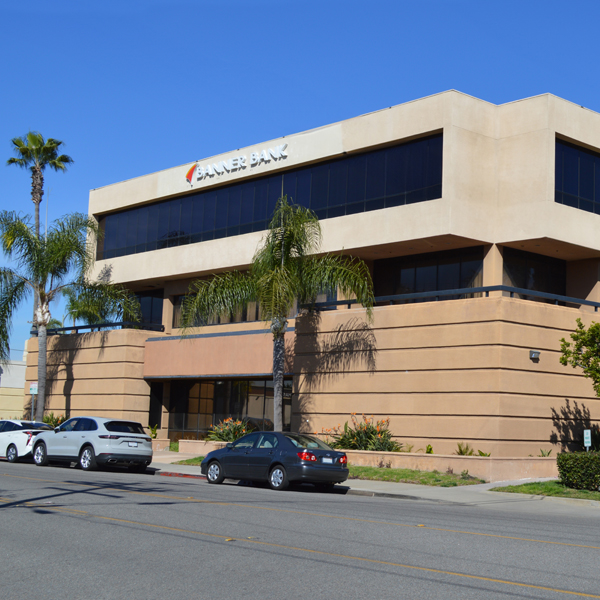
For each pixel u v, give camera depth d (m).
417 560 9.38
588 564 9.47
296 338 29.33
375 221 28.55
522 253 28.50
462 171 26.83
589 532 12.83
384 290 30.83
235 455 20.77
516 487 20.19
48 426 27.58
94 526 11.47
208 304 27.45
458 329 24.20
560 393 24.45
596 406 25.56
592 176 29.03
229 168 34.41
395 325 26.05
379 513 14.56
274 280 25.16
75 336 39.03
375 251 29.56
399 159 28.61
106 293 36.03
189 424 36.53
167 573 8.34
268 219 33.00
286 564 8.88
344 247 29.36
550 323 24.48
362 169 29.77
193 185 36.12
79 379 38.41
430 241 27.55
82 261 35.28
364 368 26.78
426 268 29.56
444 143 26.83
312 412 28.23
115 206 39.94
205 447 31.14
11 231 34.31
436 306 24.94
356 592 7.59
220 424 32.00
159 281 38.47
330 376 27.89
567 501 18.36
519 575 8.66
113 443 23.27
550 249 28.08
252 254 33.00
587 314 25.78
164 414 37.47
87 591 7.54
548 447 24.05
